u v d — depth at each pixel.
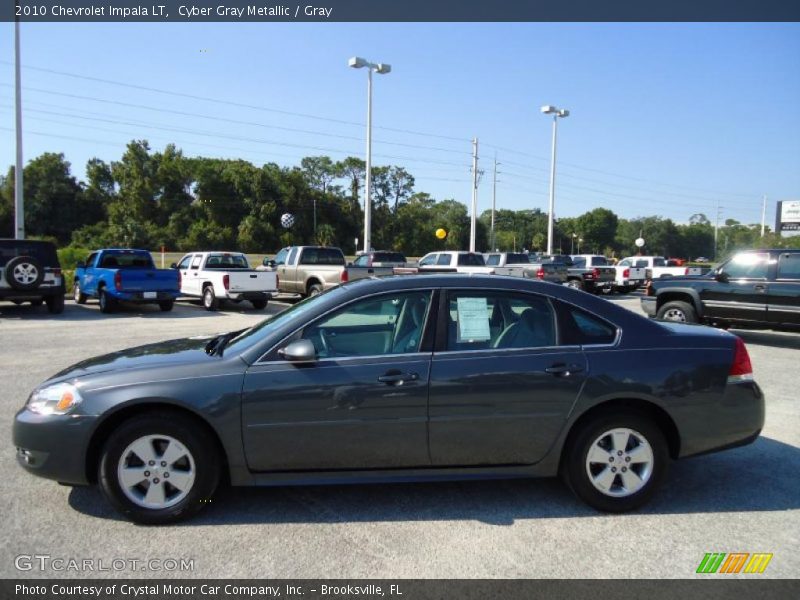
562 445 3.90
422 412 3.78
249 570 3.19
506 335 3.98
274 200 98.25
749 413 4.08
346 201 110.88
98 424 3.65
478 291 4.04
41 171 99.88
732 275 11.37
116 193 105.12
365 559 3.31
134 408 3.74
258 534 3.59
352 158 112.38
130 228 87.31
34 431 3.69
